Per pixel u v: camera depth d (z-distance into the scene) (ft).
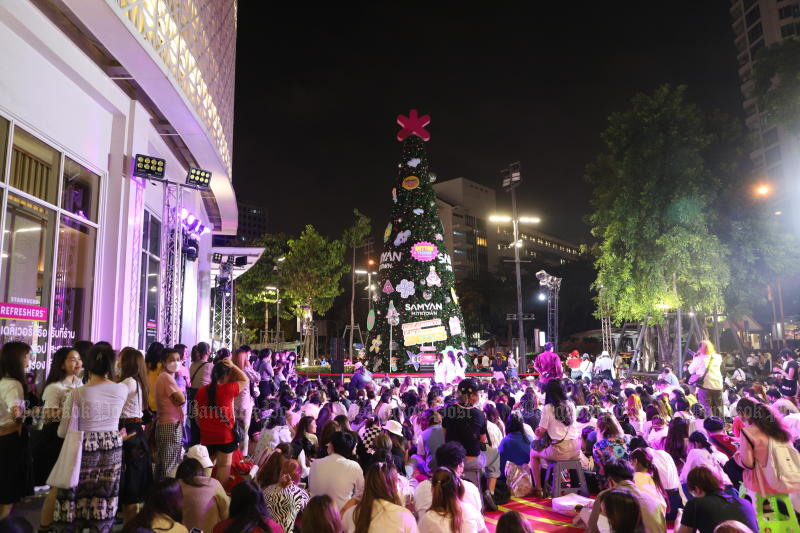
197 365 28.09
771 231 77.10
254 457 26.03
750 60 242.78
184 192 61.87
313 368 113.29
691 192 73.82
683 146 75.82
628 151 78.95
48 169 31.30
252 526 12.64
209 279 83.61
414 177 87.92
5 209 27.35
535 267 215.31
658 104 77.92
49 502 16.98
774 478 18.11
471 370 86.48
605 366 83.76
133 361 19.04
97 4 29.73
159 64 37.11
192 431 27.91
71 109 33.35
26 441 17.48
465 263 326.44
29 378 29.35
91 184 36.27
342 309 245.86
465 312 201.57
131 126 39.22
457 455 18.24
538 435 26.99
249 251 100.42
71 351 19.06
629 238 78.48
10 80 27.55
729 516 15.61
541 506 25.71
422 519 15.21
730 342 130.31
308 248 144.66
